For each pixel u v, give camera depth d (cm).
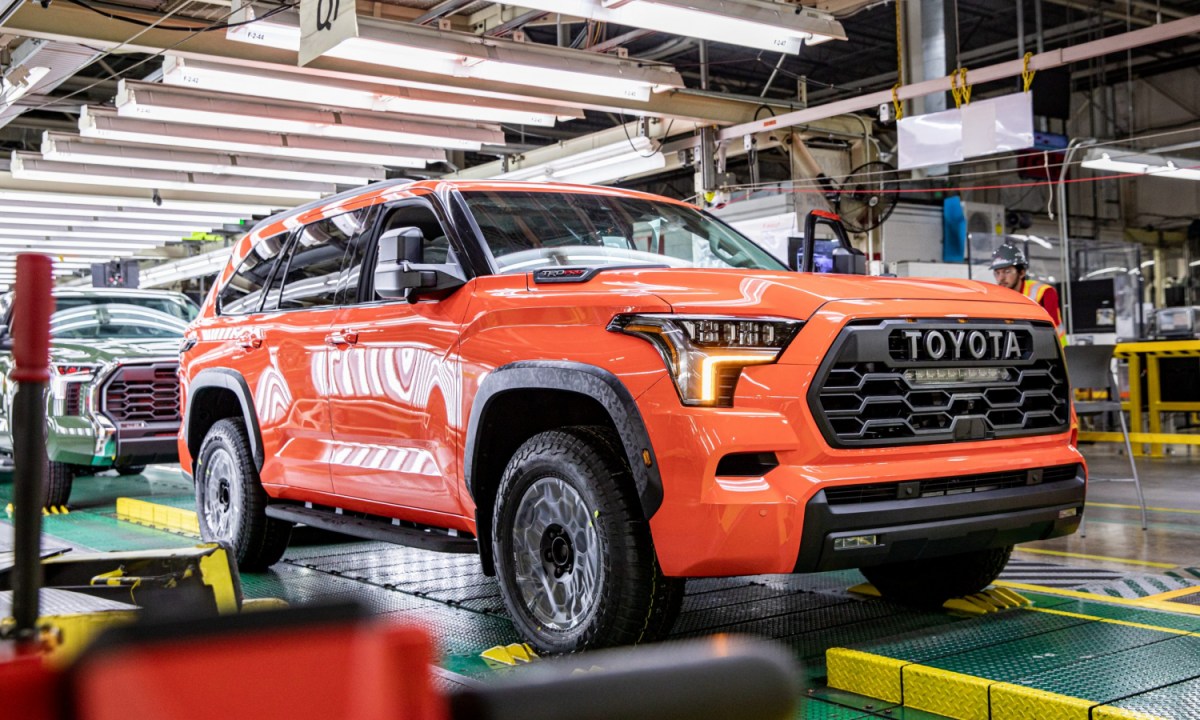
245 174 1584
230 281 616
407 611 489
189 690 43
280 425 536
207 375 598
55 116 1981
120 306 1016
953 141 1137
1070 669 361
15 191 1645
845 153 1662
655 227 480
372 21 979
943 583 466
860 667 358
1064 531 406
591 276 380
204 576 236
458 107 1224
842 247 483
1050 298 735
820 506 335
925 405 368
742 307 348
